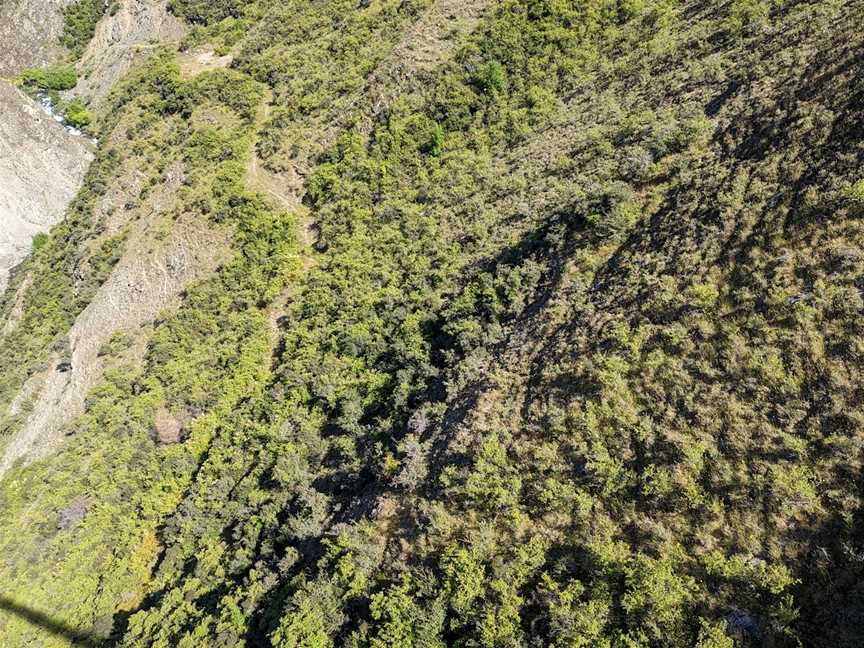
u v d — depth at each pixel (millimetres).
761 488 20078
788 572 18328
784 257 24125
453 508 26875
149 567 44000
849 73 27688
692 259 27094
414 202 53094
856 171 24078
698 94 36875
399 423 34844
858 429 19297
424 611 24047
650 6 49906
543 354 29703
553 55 53219
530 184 43406
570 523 23500
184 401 52094
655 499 22016
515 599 22578
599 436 24719
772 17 37688
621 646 19500
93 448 53844
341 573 27906
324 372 43375
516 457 26562
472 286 38281
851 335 20844
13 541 51000
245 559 35719
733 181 28500
